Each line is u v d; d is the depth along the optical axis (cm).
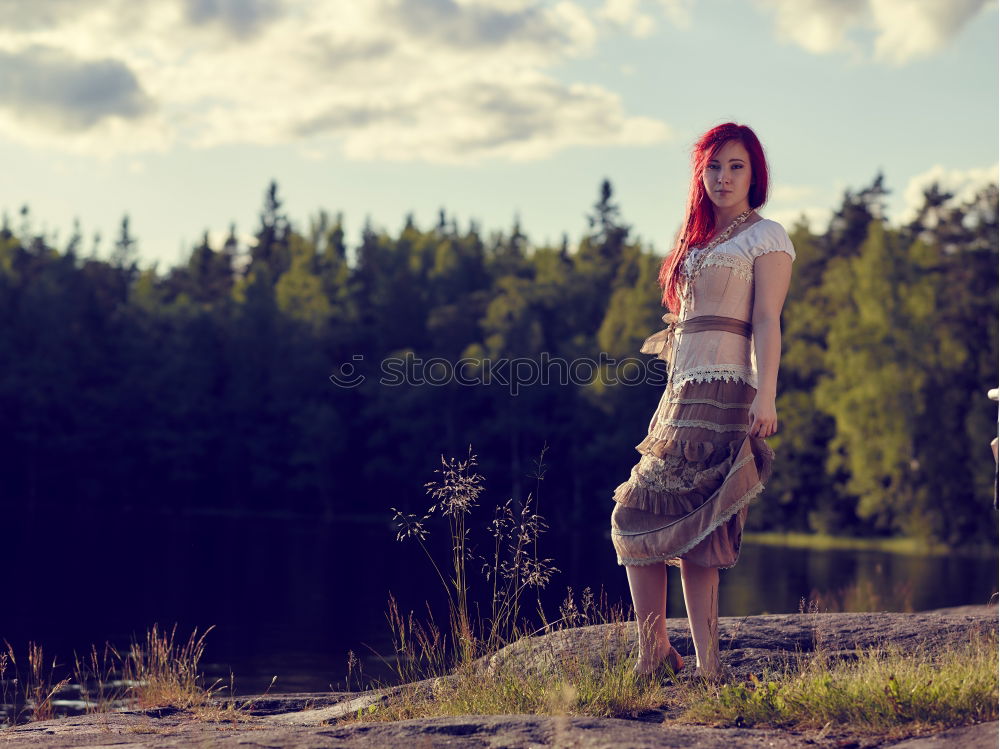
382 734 333
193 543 3559
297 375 5962
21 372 6031
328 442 5672
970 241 4578
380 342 6106
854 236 5472
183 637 1425
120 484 6125
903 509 4084
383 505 5872
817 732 325
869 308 4178
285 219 9025
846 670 400
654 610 422
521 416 5284
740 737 318
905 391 4050
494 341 5288
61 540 3522
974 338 4322
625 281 6153
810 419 4631
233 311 6494
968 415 4088
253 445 5944
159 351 6334
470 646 471
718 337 412
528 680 428
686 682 409
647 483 417
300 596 1961
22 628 1534
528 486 5259
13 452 6019
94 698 895
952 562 3136
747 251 411
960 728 299
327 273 7231
